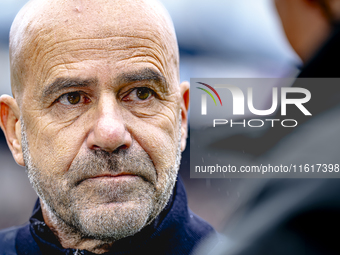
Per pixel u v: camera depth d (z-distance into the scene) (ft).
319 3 6.82
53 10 12.69
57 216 13.19
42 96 12.67
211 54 46.88
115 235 12.22
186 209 15.49
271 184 6.40
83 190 12.25
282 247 5.64
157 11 13.76
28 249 14.88
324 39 6.89
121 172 12.16
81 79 12.07
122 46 12.32
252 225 6.14
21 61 13.21
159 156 12.86
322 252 5.46
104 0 12.62
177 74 14.71
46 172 12.77
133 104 12.92
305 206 5.68
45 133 12.73
